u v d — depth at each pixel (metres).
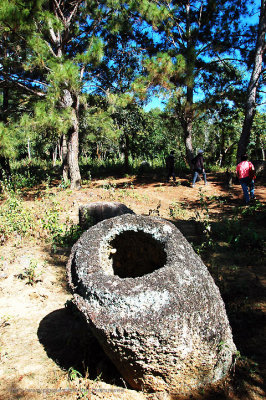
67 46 13.98
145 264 3.04
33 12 9.07
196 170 11.63
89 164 20.22
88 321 2.19
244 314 3.26
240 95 13.95
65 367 2.75
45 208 8.52
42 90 12.22
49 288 4.28
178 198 10.21
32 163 25.53
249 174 8.33
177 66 11.05
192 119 13.55
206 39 14.34
